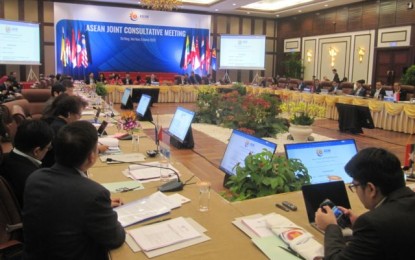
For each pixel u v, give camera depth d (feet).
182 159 15.55
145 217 6.04
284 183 7.55
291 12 52.29
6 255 6.51
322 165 8.32
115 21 47.80
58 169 5.06
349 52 45.60
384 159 4.21
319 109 22.34
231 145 9.85
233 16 55.16
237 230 5.69
